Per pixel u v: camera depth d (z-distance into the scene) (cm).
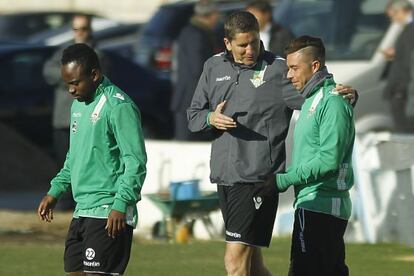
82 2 10062
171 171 4019
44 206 2473
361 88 4650
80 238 2381
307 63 2362
